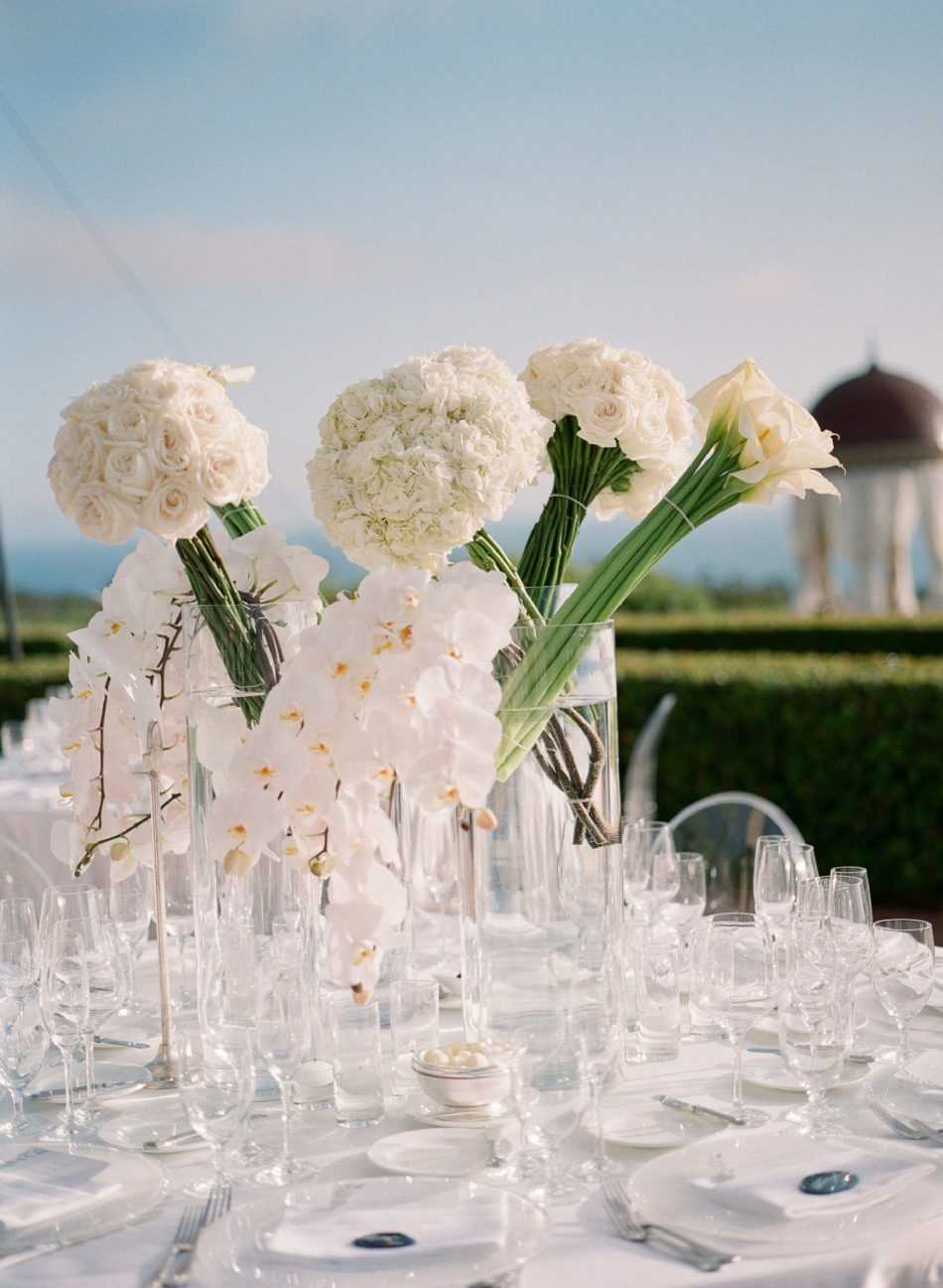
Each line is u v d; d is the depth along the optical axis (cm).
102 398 148
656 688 700
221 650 149
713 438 171
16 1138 155
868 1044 175
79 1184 136
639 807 589
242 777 132
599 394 171
